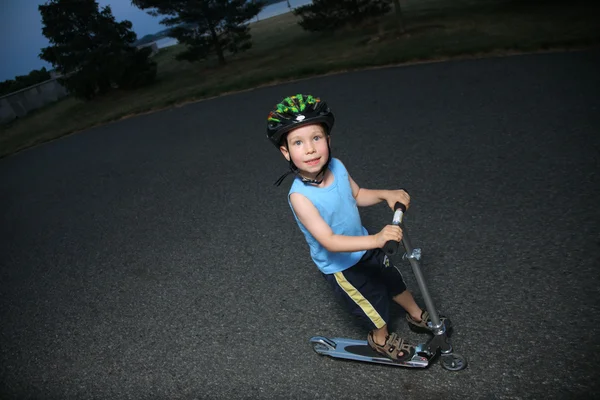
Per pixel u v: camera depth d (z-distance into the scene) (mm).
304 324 2881
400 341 2371
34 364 3057
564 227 3156
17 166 8508
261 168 5410
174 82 14383
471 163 4305
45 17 14812
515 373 2230
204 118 8391
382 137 5387
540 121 4816
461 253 3150
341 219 2129
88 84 14977
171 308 3307
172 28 15594
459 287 2857
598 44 6871
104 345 3088
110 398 2652
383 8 14656
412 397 2236
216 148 6500
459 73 7141
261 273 3461
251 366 2652
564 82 5730
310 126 1962
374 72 8492
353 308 2281
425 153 4727
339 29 15367
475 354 2379
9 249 4855
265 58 14211
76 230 4926
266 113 7645
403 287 2424
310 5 15531
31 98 18422
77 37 14633
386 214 3865
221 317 3100
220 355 2783
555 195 3525
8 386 2904
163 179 5801
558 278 2736
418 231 3488
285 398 2400
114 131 9305
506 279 2826
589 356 2229
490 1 14164
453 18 12516
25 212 5852
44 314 3580
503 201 3607
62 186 6527
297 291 3184
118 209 5215
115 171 6594
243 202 4656
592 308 2484
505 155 4297
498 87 6125
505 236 3209
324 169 2043
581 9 9578
